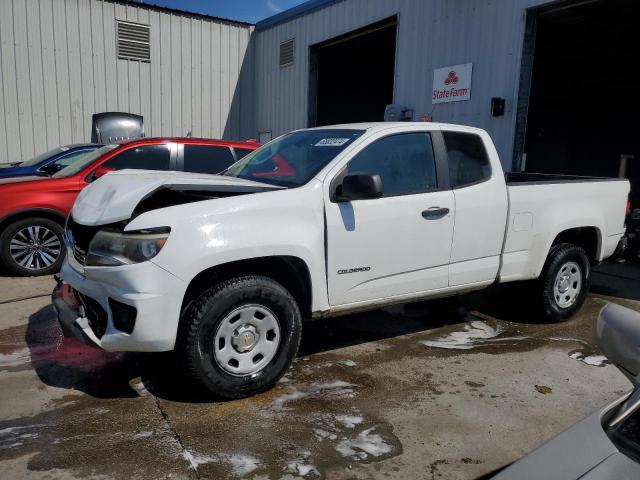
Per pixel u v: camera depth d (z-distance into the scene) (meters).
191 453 2.88
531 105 19.09
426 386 3.80
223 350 3.36
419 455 2.95
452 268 4.39
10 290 5.88
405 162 4.19
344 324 5.11
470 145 4.59
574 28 11.66
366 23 11.26
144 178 3.79
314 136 4.48
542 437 3.18
